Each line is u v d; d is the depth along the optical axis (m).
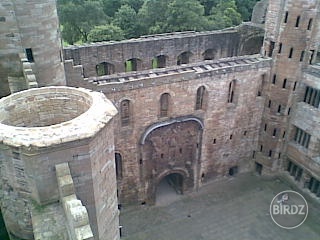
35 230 14.92
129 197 43.38
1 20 24.92
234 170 50.19
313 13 39.53
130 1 92.56
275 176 49.66
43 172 15.19
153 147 41.34
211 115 43.16
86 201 16.64
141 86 36.88
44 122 19.06
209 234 40.81
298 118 44.75
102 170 17.03
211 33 52.34
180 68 40.34
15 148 14.64
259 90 45.69
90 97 17.88
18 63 26.73
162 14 77.69
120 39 72.44
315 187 45.31
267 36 43.97
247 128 47.28
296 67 42.44
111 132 17.27
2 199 17.22
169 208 44.47
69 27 82.62
